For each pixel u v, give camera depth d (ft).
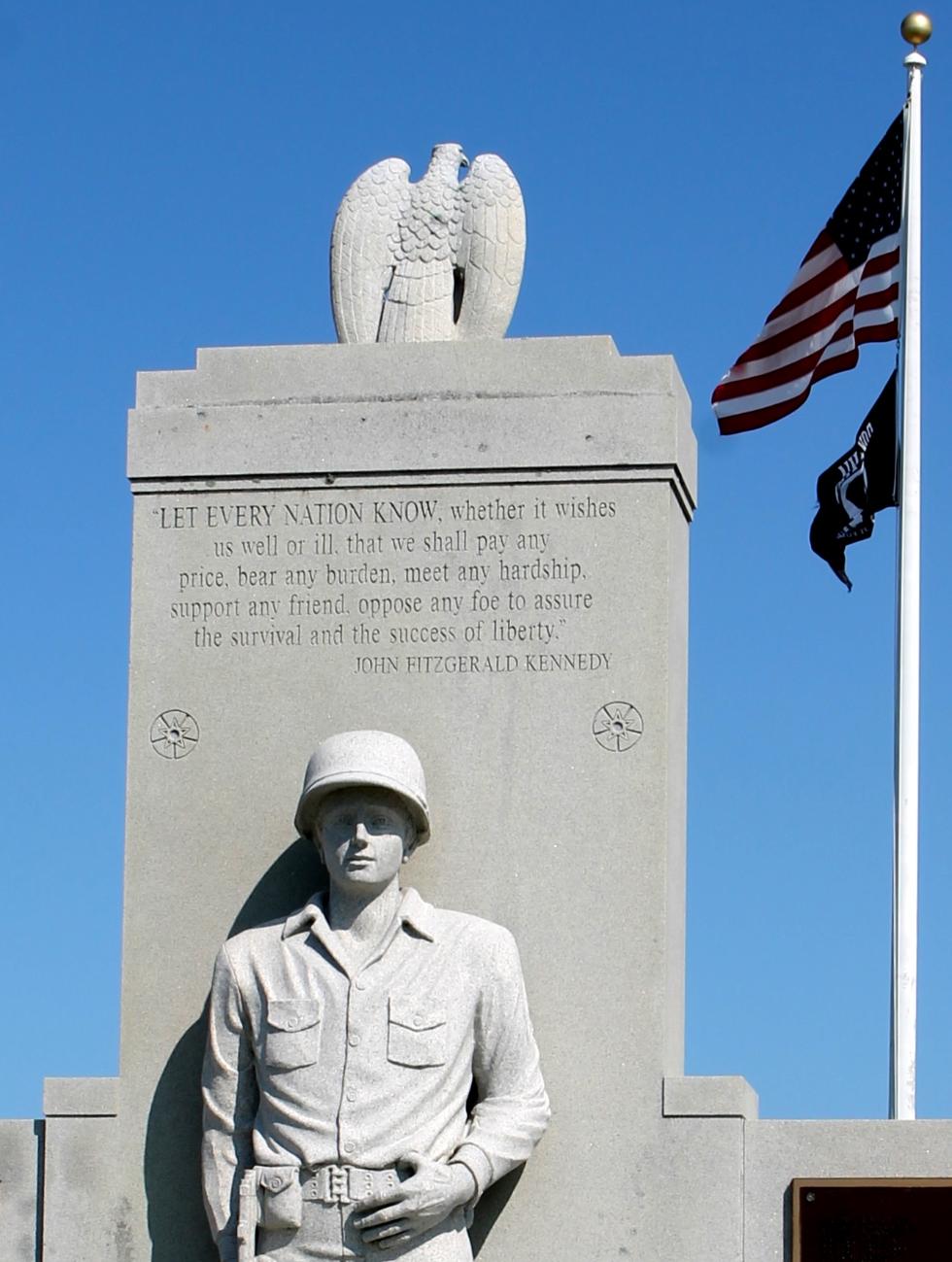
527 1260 39.88
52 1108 40.93
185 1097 40.88
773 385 54.08
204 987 41.14
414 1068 38.96
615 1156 39.99
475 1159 38.78
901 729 51.85
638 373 41.65
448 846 40.88
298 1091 38.96
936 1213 39.55
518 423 41.68
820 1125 39.91
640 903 40.55
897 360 53.98
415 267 43.70
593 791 40.83
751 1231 39.70
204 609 41.98
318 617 41.73
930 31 54.19
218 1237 39.24
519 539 41.52
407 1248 38.55
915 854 51.21
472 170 43.93
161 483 42.29
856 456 54.75
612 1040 40.24
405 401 41.98
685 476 42.39
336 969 39.47
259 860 41.34
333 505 41.96
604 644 41.11
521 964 40.50
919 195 53.78
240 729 41.63
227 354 42.60
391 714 41.37
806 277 54.39
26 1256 40.93
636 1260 39.75
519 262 43.73
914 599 52.29
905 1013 50.55
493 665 41.29
